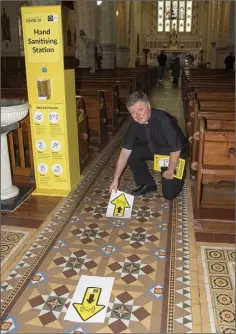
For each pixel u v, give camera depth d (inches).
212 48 858.8
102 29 633.6
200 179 147.2
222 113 161.6
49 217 156.0
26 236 141.3
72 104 179.6
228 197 165.9
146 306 103.4
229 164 146.6
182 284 112.6
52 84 167.6
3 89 221.8
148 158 171.8
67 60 365.7
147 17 1213.1
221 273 117.9
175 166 154.9
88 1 529.0
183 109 419.5
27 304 104.5
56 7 155.3
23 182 188.5
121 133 300.5
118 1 777.6
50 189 182.7
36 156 179.8
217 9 804.6
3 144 165.0
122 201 158.2
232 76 371.9
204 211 150.1
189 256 127.3
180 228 146.5
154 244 135.2
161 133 152.9
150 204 168.9
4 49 534.6
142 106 137.3
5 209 161.8
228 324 96.9
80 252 130.2
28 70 166.9
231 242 135.9
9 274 118.0
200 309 102.2
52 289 110.7
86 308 102.7
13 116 149.6
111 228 146.9
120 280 114.7
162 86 713.0
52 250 131.6
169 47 1195.9
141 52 1160.2
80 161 213.9
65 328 96.0
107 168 216.7
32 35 161.0
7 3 528.1
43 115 172.9
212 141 143.6
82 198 174.6
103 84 302.2
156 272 118.6
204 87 263.3
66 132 173.6
